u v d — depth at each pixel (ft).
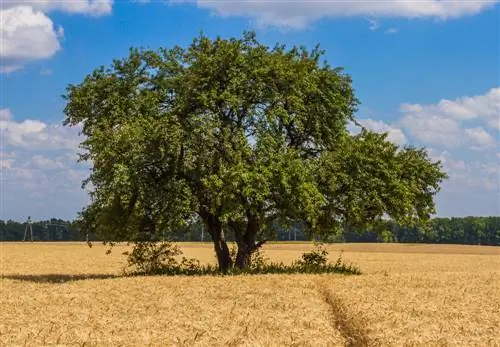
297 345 58.03
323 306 81.82
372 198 127.75
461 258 285.84
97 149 116.78
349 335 64.39
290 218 126.52
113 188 114.01
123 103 124.47
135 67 128.36
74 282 110.63
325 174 125.59
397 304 83.05
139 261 134.10
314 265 139.23
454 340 59.82
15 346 56.90
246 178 112.06
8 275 149.07
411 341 58.95
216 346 57.77
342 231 133.80
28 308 80.64
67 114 128.26
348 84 133.80
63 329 65.21
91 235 128.26
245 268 129.49
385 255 315.17
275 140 122.21
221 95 118.21
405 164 135.54
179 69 126.31
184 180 120.98
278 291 96.58
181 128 119.55
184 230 130.00
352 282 111.65
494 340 60.29
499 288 108.37
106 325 67.56
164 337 61.00
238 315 74.13
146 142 117.19
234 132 121.39
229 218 122.01
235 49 122.52
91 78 128.47
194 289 98.68
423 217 137.49
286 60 126.31
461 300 90.63
